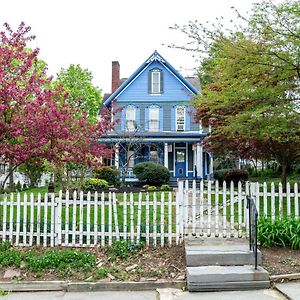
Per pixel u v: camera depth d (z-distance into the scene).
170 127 29.36
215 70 10.59
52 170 15.39
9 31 9.91
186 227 8.84
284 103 9.46
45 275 7.65
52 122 8.96
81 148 10.52
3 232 8.87
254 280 6.91
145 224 8.90
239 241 8.47
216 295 6.59
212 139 15.76
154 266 7.77
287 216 8.91
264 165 32.69
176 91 29.58
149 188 20.61
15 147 8.77
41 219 9.47
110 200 8.88
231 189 8.98
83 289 7.17
